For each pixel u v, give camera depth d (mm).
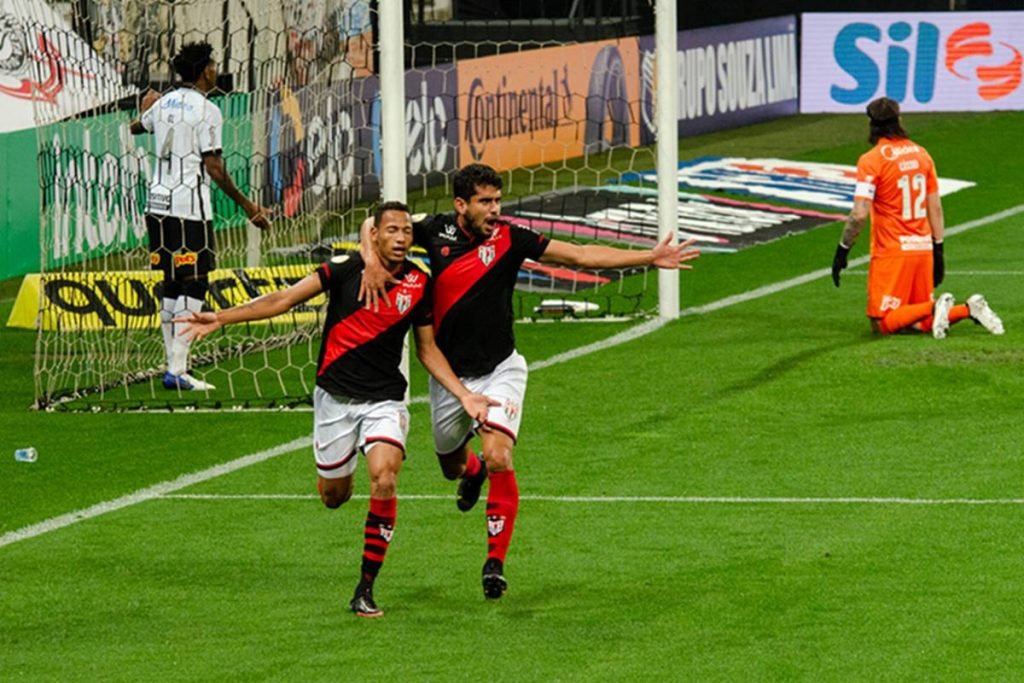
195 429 28938
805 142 64688
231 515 23547
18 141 44531
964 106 70062
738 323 36469
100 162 36969
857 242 47688
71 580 20781
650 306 39094
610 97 56000
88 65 36688
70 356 34125
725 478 24797
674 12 35594
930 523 22250
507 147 54594
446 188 52750
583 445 26938
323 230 38500
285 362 34531
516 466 25766
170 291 31672
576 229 47375
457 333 20203
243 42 40031
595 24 65062
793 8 73438
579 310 38219
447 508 23688
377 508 19062
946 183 56375
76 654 18141
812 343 33938
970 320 35594
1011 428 27234
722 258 45406
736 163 60312
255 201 38500
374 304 19156
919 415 28250
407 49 63375
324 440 19656
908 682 16781
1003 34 69562
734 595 19609
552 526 22641
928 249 33844
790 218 51188
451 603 19625
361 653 17938
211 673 17422
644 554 21297
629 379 31516
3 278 44375
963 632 18156
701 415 28625
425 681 17078
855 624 18516
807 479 24625
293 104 38688
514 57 54688
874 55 70812
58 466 26531
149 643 18438
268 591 20234
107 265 37188
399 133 29891
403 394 19703
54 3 36312
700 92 66500
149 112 31344
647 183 52844
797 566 20625
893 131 33531
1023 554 20828
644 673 17172
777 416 28453
